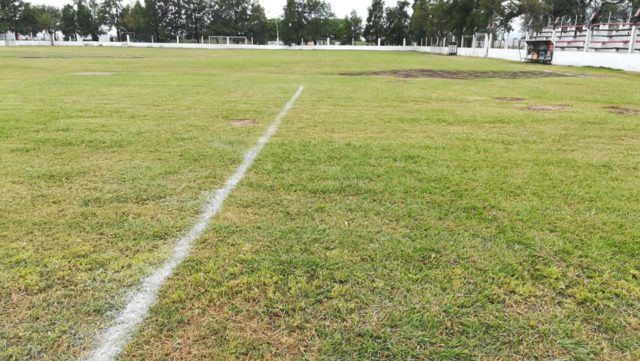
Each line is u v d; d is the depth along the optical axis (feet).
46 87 33.60
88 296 6.20
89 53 121.29
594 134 18.31
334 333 5.49
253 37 273.95
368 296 6.26
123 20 270.26
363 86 37.91
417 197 10.31
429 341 5.39
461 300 6.21
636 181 11.94
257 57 108.99
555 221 9.01
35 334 5.42
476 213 9.38
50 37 257.75
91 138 15.98
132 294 6.26
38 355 5.08
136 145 15.02
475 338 5.47
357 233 8.28
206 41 271.08
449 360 5.10
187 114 21.65
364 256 7.39
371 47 217.36
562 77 53.11
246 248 7.64
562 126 20.10
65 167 12.36
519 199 10.30
